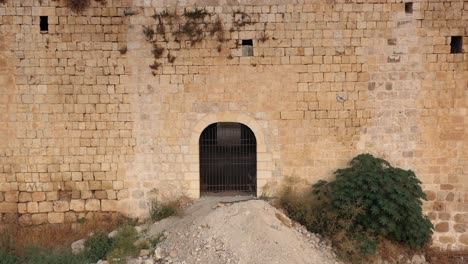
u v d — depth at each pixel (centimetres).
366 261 1220
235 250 1090
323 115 1343
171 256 1127
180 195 1356
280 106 1341
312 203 1332
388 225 1221
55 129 1320
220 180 1416
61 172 1332
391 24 1322
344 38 1323
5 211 1332
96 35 1302
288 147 1350
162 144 1342
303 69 1330
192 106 1335
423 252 1323
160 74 1323
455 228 1373
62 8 1290
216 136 1403
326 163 1354
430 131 1350
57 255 1183
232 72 1329
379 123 1348
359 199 1243
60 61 1303
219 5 1310
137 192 1349
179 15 1309
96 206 1345
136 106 1328
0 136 1313
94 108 1322
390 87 1341
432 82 1338
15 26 1288
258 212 1204
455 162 1358
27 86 1304
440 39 1327
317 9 1313
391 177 1272
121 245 1188
